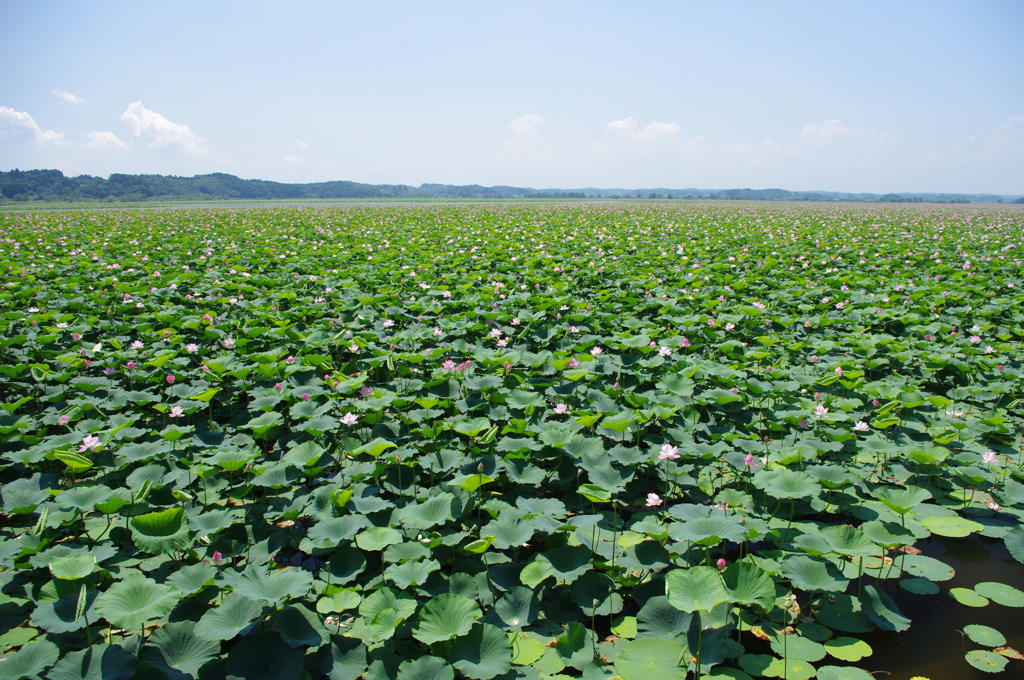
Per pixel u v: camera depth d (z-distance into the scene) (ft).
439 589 13.10
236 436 19.63
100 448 18.10
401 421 21.02
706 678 11.10
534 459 18.48
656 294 42.86
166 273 51.16
